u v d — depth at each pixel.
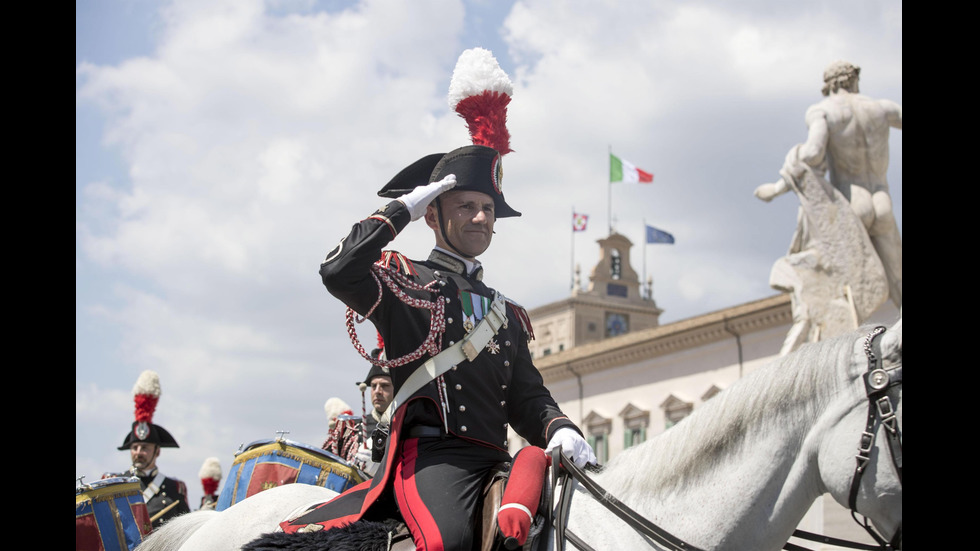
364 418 4.48
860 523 3.50
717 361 34.97
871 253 16.67
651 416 37.06
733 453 3.61
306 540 3.84
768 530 3.54
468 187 4.16
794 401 3.56
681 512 3.62
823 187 16.88
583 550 3.47
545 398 4.16
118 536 6.14
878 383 3.37
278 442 6.00
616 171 56.56
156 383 9.78
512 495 3.52
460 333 3.98
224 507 5.96
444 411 3.84
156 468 9.73
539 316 61.38
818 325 16.53
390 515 3.95
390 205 3.81
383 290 3.95
